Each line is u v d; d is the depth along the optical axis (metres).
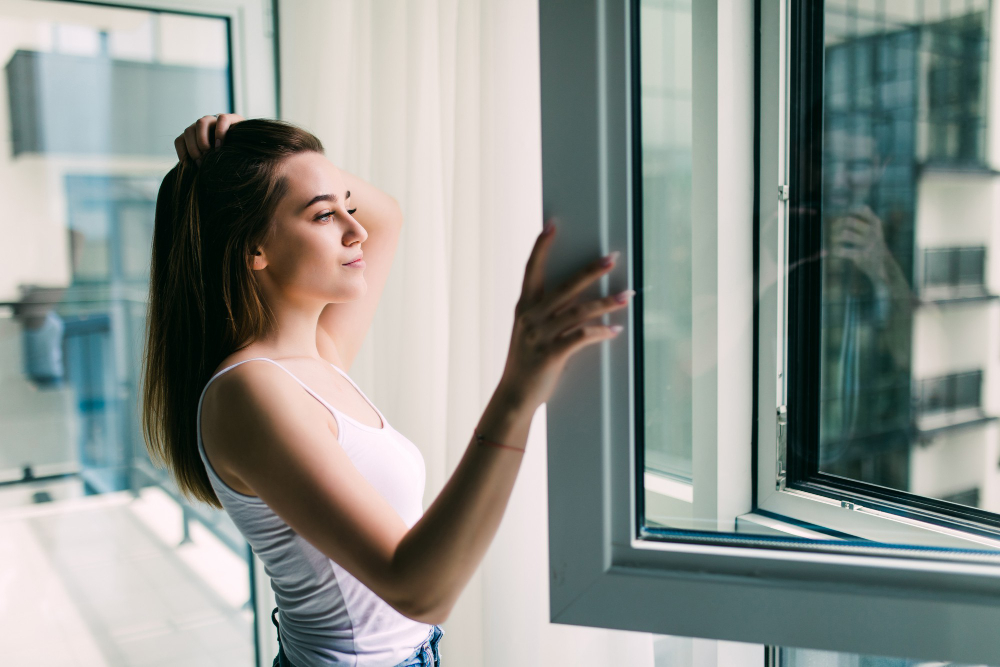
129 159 1.70
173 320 0.94
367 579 0.70
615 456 0.73
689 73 0.76
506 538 1.42
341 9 1.70
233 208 0.88
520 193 1.38
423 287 1.60
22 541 1.69
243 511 0.86
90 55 1.64
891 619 0.68
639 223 0.72
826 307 0.91
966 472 0.97
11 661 1.70
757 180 0.82
